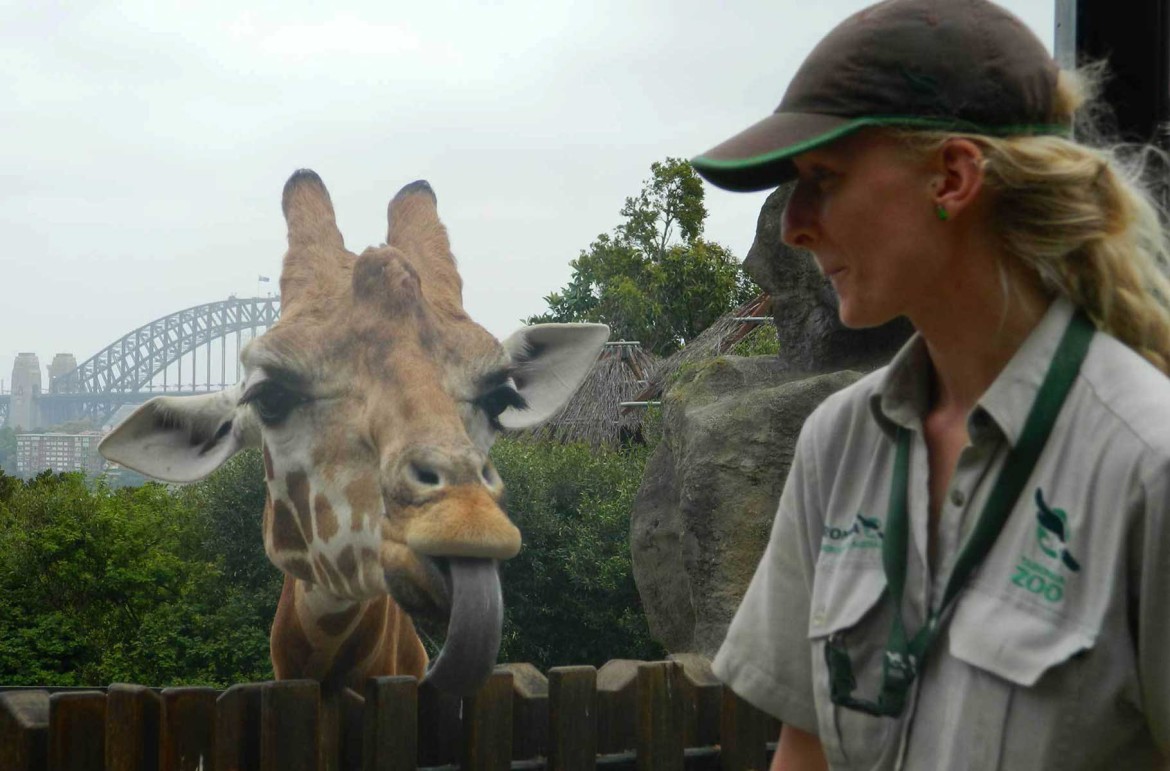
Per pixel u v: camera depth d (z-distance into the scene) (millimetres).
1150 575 1229
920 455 1479
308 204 3764
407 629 4227
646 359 21047
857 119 1368
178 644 14172
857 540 1529
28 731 2885
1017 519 1338
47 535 14961
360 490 3258
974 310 1415
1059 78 1413
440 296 3645
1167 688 1229
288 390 3334
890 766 1435
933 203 1373
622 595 13406
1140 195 1438
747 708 3756
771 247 5379
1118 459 1268
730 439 4723
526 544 13445
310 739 3113
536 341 4117
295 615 3656
